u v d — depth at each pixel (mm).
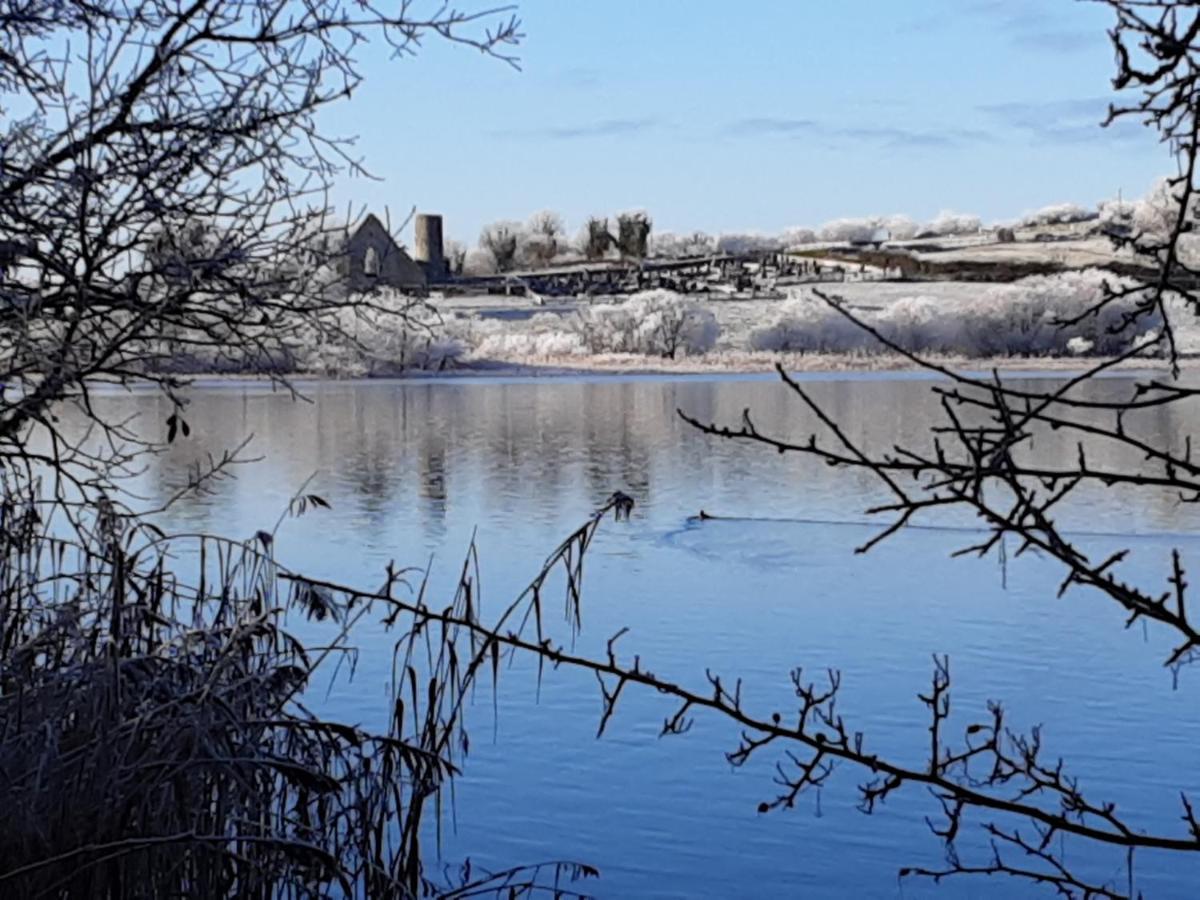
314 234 4668
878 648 12742
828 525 20266
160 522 19688
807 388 61156
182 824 4711
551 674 11344
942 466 2443
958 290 99250
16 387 4840
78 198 4539
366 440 35750
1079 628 13391
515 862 7609
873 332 2396
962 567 16781
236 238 4629
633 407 49094
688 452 32500
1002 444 2410
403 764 6699
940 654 12484
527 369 80875
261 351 4797
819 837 8125
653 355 87125
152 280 4727
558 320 93000
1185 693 11055
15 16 4391
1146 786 9008
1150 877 7648
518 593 15125
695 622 13766
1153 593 15125
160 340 4730
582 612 14156
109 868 4523
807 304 85625
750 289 107125
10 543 5480
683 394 57594
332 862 4637
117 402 46125
